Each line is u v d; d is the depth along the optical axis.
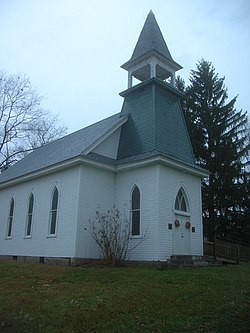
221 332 6.60
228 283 10.80
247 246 23.72
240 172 32.66
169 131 20.08
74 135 25.91
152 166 17.95
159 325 6.94
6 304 8.14
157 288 9.95
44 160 23.69
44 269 13.45
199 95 36.34
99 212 18.47
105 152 19.81
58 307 7.94
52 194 20.23
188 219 19.06
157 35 23.16
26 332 6.52
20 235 22.52
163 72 23.88
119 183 19.45
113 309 7.85
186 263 16.36
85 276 12.02
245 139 34.91
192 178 20.20
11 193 25.00
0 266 13.81
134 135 20.06
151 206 17.39
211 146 33.88
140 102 21.14
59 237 18.53
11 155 39.69
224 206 31.84
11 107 39.09
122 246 17.44
